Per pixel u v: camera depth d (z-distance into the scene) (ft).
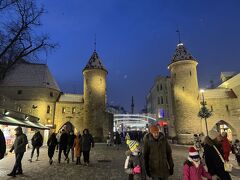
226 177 16.03
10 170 37.63
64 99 154.71
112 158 54.85
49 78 153.17
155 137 17.21
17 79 144.56
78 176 32.35
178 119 126.82
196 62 130.21
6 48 73.72
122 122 254.88
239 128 124.36
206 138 17.30
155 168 16.44
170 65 135.85
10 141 70.85
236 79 128.26
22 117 85.51
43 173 34.58
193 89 126.31
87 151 43.73
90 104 148.77
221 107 128.88
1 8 73.20
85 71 155.84
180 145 112.78
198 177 15.26
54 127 145.18
